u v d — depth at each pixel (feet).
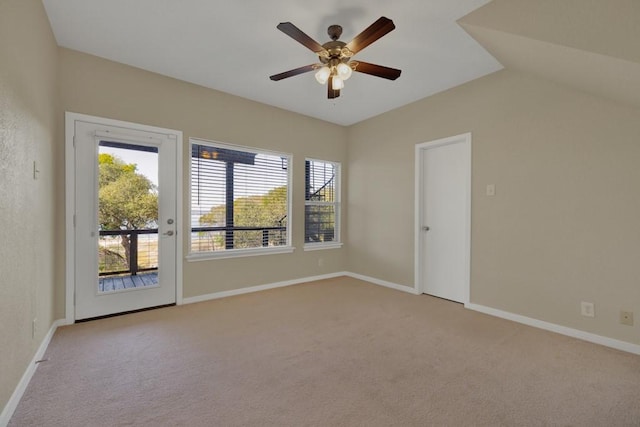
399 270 13.37
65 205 8.76
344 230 16.02
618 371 6.49
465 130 10.85
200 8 6.99
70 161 8.82
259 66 9.78
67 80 8.77
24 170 5.69
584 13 5.47
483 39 7.41
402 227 13.26
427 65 9.56
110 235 9.60
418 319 9.62
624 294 7.53
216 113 11.66
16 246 5.26
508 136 9.69
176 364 6.69
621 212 7.58
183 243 10.94
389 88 11.35
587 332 8.09
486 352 7.38
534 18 6.02
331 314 10.03
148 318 9.48
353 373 6.39
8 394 4.91
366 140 14.98
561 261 8.57
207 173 11.75
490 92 10.14
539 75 8.45
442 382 6.06
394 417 5.02
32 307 6.23
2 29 4.66
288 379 6.14
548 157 8.82
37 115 6.57
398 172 13.43
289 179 14.08
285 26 6.11
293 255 14.11
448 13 7.05
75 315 9.01
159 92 10.36
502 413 5.12
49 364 6.61
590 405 5.35
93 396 5.50
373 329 8.79
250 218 12.96
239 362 6.81
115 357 6.97
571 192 8.39
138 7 6.97
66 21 7.52
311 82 10.94
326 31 7.85
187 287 11.06
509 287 9.67
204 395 5.58
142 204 10.14
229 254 12.02
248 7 6.94
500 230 9.89
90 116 9.12
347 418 4.99
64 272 8.77
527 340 8.07
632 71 5.42
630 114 7.45
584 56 5.71
